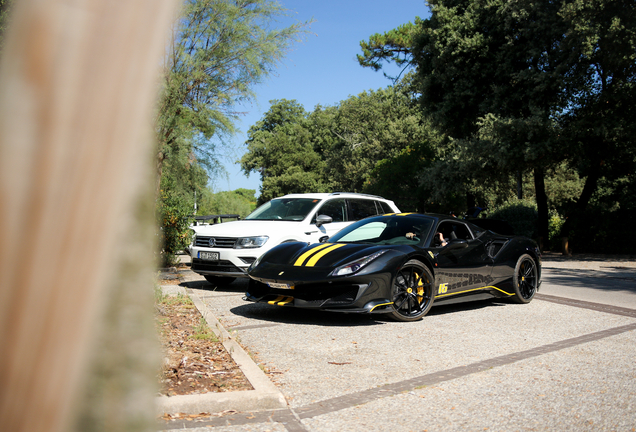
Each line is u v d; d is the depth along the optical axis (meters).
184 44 10.07
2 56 0.28
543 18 18.53
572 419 3.06
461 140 20.39
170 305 6.23
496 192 32.19
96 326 0.35
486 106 20.23
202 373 3.58
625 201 23.47
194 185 11.80
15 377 0.31
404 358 4.35
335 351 4.55
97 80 0.30
